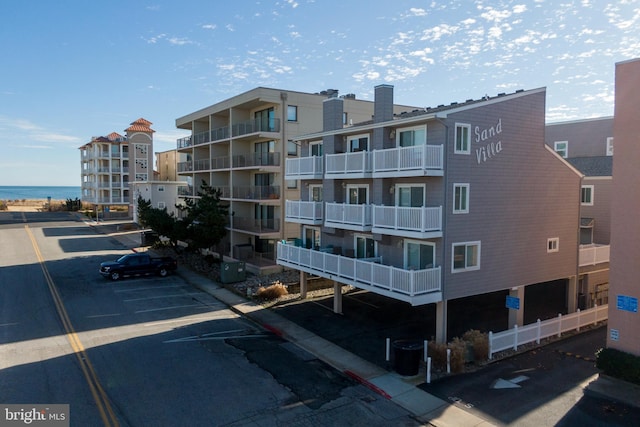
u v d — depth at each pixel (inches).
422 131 749.3
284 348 721.0
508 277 800.9
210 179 1598.2
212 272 1267.2
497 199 776.9
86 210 3331.7
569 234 898.7
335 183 922.7
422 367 644.1
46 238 1984.5
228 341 747.4
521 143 807.7
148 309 932.6
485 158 755.4
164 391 557.0
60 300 983.6
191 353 687.1
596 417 503.2
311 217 960.3
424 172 685.3
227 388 569.9
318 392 565.9
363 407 528.7
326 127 959.6
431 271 698.8
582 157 1344.7
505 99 777.6
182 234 1393.9
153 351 692.1
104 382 577.9
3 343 713.0
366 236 885.8
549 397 552.4
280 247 1034.7
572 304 917.2
